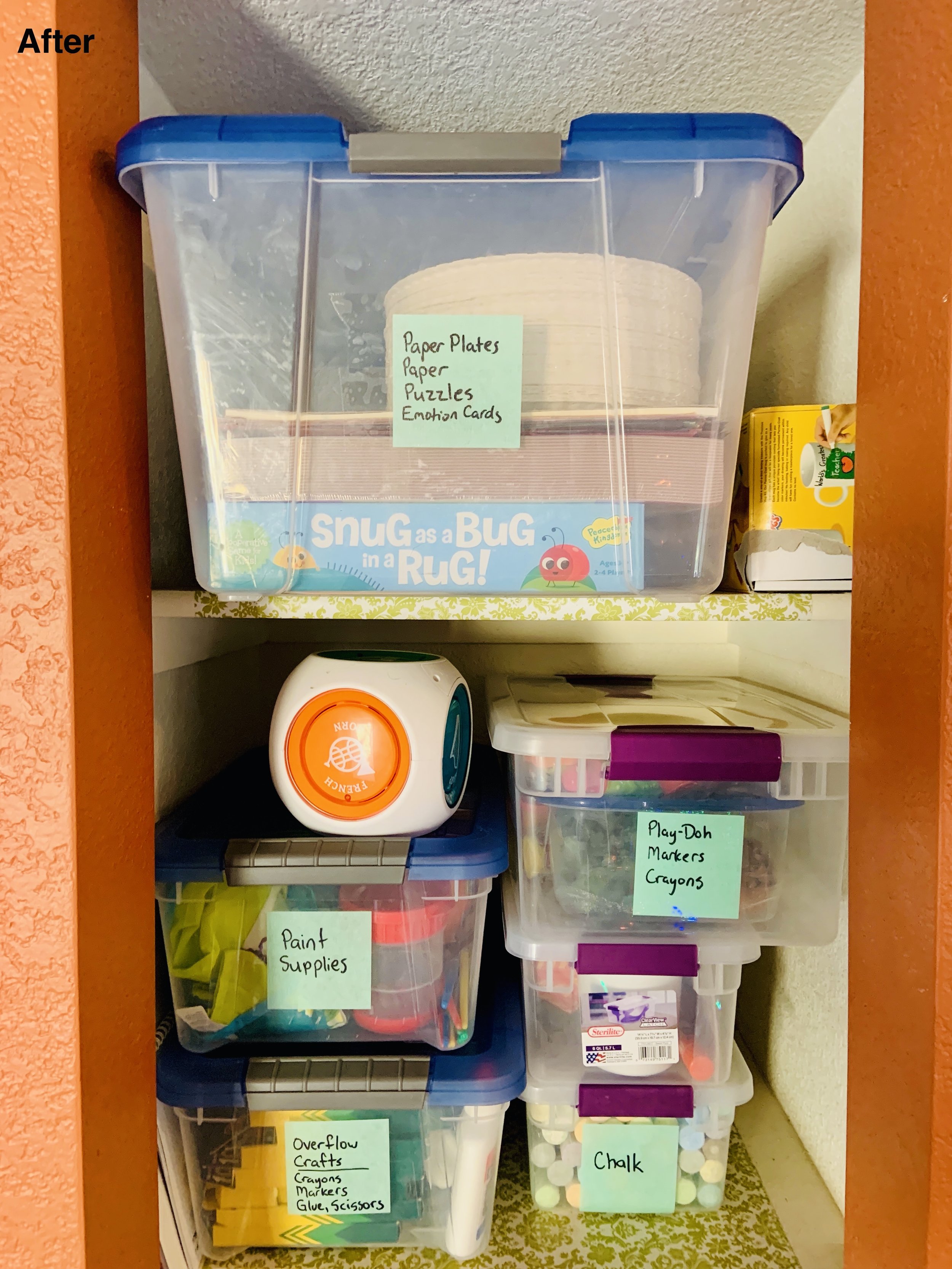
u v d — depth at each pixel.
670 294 0.49
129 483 0.49
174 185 0.47
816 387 0.70
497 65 0.60
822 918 0.61
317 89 0.64
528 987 0.65
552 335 0.49
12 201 0.41
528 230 0.49
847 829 0.61
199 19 0.54
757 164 0.48
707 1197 0.66
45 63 0.41
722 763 0.58
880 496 0.44
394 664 0.60
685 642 0.99
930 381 0.40
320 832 0.61
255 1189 0.61
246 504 0.50
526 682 0.88
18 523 0.41
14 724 0.42
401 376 0.49
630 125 0.47
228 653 0.87
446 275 0.48
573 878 0.62
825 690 0.71
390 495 0.50
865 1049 0.46
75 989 0.42
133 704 0.49
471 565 0.50
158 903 0.64
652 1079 0.64
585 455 0.50
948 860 0.39
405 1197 0.61
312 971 0.60
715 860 0.60
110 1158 0.45
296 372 0.49
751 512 0.58
